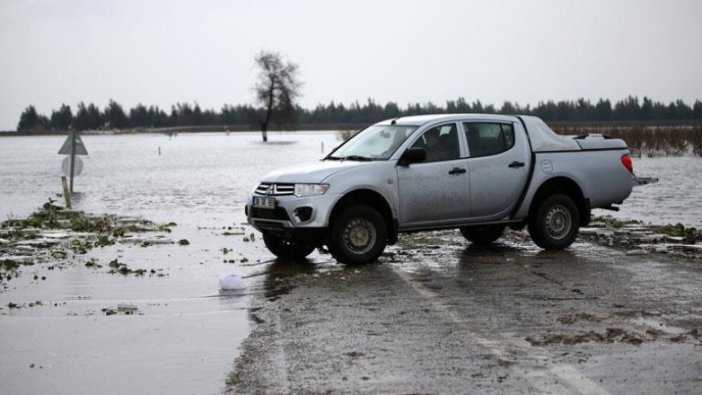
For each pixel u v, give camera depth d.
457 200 12.12
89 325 8.35
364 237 11.65
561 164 12.80
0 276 11.15
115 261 12.11
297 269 11.58
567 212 12.84
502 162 12.41
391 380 6.21
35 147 118.75
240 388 6.14
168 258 12.88
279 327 8.05
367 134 12.70
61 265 12.20
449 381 6.14
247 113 150.25
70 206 22.77
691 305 8.64
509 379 6.16
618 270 10.81
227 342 7.56
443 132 12.22
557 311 8.44
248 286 10.37
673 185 27.69
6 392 6.21
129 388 6.24
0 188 31.80
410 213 11.87
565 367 6.45
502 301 9.00
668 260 11.64
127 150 93.00
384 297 9.38
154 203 24.38
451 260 12.02
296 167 12.12
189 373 6.59
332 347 7.22
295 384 6.18
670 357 6.68
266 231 12.02
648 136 51.72
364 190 11.59
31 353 7.30
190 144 122.06
